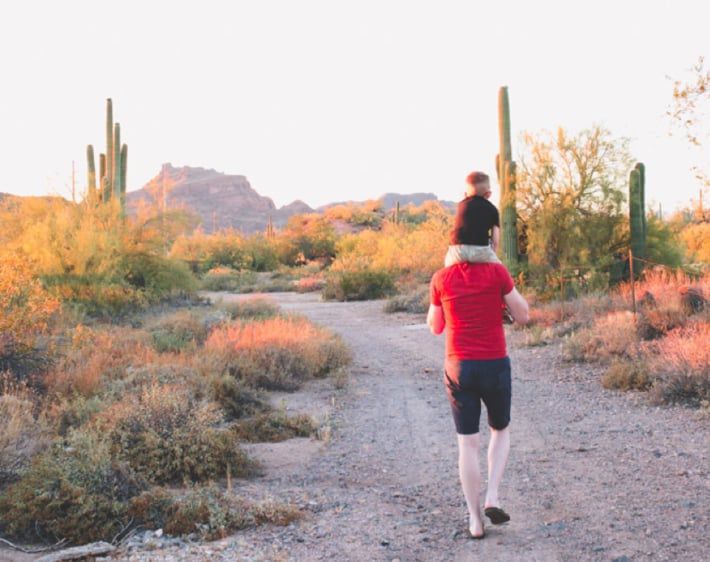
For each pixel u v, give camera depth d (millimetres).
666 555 3816
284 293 35438
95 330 14133
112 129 24875
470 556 3977
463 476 4195
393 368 11945
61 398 7598
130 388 8156
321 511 4930
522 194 18719
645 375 8688
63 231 18938
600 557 3850
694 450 5949
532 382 9797
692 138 10641
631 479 5270
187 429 6051
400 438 7219
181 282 24312
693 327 10195
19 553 4316
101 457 5141
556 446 6469
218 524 4562
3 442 5508
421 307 21391
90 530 4547
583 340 11383
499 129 19125
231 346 11469
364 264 31281
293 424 7637
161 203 24438
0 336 9055
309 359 11258
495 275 4035
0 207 21625
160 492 4945
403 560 3980
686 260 20156
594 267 17234
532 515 4617
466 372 4062
